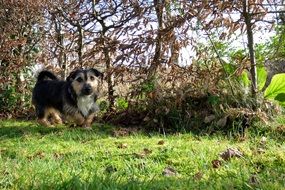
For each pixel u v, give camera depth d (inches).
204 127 111.0
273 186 56.1
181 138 101.4
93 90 124.0
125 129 115.6
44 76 139.6
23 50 167.5
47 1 155.4
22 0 158.9
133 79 124.7
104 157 82.2
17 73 164.7
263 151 79.3
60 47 154.3
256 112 104.0
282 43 123.3
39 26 165.8
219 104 112.7
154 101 121.4
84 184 58.4
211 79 115.0
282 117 109.5
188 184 61.7
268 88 112.6
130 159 79.7
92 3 142.5
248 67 111.1
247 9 107.0
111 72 123.4
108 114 132.6
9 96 158.6
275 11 105.5
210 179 64.6
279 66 146.6
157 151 85.0
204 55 117.7
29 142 101.8
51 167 71.2
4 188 58.8
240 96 112.4
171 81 120.3
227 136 101.5
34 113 151.3
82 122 125.0
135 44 114.7
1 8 160.2
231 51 121.6
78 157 83.2
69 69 159.0
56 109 131.6
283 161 72.6
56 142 101.6
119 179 63.9
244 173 65.3
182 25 108.5
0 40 160.7
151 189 59.8
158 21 122.0
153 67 118.7
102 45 126.9
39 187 57.9
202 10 104.7
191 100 118.9
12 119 147.9
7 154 89.0
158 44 115.1
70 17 147.9
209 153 81.7
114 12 140.6
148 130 116.0
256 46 127.3
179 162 77.0
